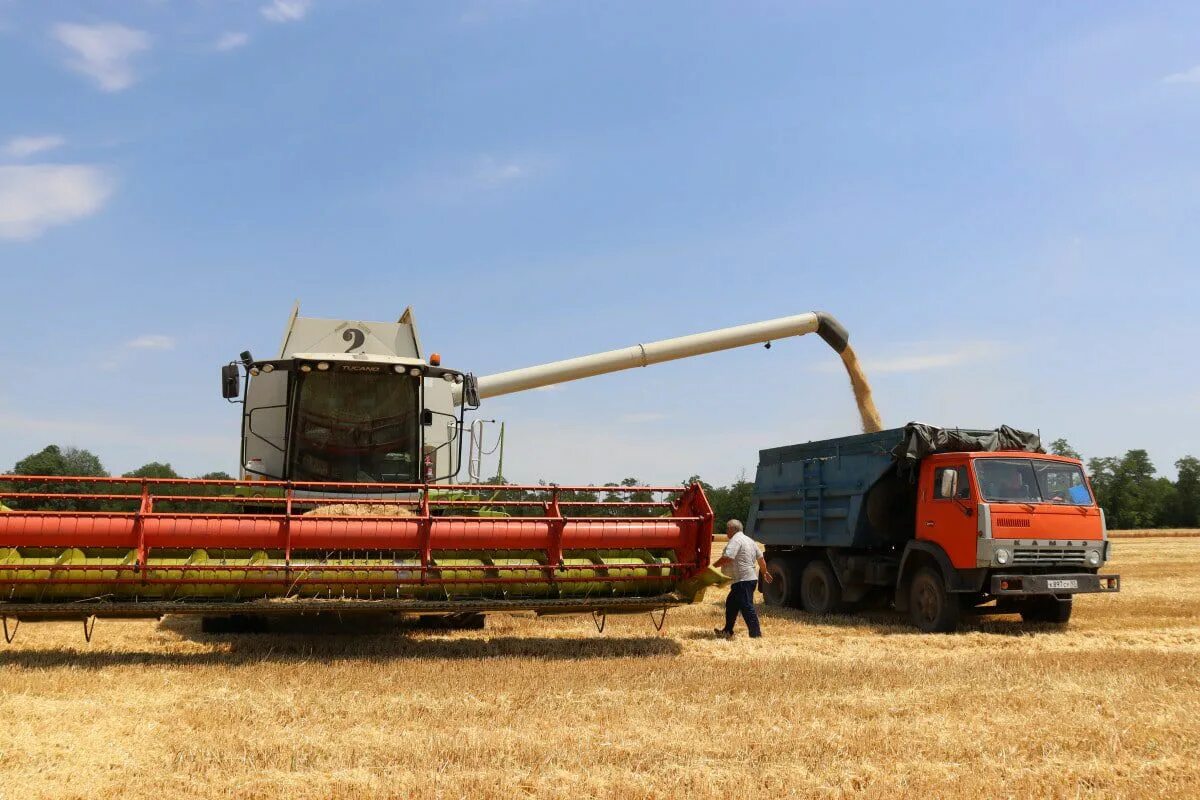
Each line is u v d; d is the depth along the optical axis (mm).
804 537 16562
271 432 12156
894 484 15078
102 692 7703
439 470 12898
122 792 5125
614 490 11211
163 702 7344
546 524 10727
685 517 11117
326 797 5059
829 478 16047
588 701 7609
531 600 10617
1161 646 11844
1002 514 13016
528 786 5289
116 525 9508
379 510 10891
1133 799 5195
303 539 9961
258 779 5352
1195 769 5797
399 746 6047
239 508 11523
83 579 9453
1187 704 7625
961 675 9016
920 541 13922
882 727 6766
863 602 16156
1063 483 13719
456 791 5145
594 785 5324
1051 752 6176
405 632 12047
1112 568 26125
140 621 12820
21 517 9375
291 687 8031
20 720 6570
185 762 5668
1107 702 7707
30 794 5008
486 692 7930
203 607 9578
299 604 9766
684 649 11055
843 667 9484
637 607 10953
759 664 9711
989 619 15070
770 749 6121
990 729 6727
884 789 5301
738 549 12438
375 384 12219
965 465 13383
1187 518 87438
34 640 10828
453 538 10391
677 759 5879
